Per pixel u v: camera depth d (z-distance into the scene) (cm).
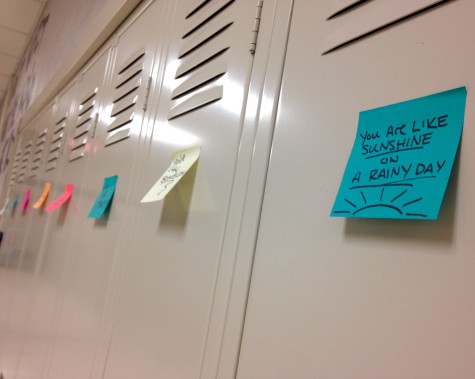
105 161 98
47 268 121
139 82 88
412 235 29
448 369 25
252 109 49
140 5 100
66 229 114
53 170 151
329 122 38
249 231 44
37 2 290
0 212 280
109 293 76
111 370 67
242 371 41
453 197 27
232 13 58
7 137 372
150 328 59
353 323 32
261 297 41
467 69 28
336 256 34
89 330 80
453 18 30
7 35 348
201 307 49
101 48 128
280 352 37
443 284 27
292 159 41
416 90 31
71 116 146
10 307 154
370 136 34
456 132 28
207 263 50
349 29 38
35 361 110
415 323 28
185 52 69
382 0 36
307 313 35
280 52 47
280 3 49
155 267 62
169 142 68
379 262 31
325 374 33
